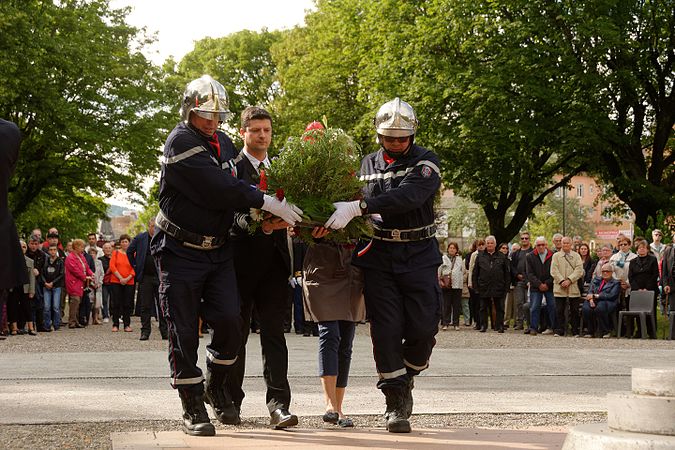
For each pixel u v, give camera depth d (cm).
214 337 642
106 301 2534
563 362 1248
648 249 1956
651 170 3244
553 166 3381
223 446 570
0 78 3209
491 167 3309
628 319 1942
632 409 454
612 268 1969
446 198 6862
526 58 2995
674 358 1325
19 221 4000
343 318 677
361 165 678
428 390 920
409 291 655
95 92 3597
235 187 612
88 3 3719
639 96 3178
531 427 674
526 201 3575
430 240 666
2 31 3256
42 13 3516
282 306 677
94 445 590
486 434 632
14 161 502
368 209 632
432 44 3183
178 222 620
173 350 623
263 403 807
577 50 3011
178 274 620
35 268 2030
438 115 3222
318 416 730
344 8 3825
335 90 4391
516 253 2208
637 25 3095
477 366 1180
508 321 2317
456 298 2202
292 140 642
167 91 3853
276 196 627
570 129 2964
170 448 561
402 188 640
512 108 3052
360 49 3684
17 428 659
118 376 1024
